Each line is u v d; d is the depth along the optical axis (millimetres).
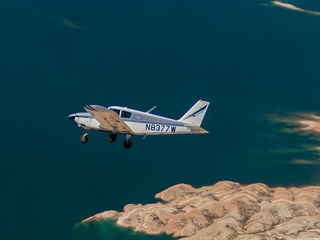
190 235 185625
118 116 159500
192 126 168750
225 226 183000
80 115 173125
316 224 182625
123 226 199125
